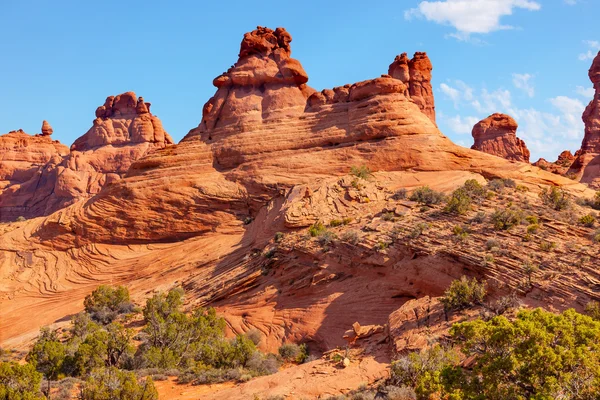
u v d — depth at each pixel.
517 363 18.25
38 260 62.53
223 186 59.50
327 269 40.25
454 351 25.41
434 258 35.66
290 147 59.84
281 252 44.19
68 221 63.91
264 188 57.16
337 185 51.56
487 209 41.97
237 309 42.31
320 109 62.12
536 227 36.50
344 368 27.70
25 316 54.19
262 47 69.25
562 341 18.75
